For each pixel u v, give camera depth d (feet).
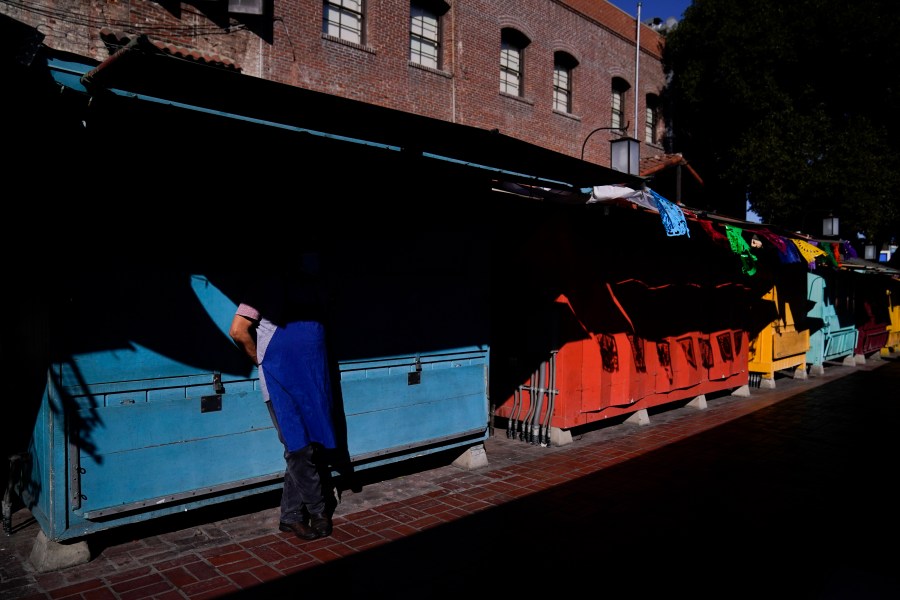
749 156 61.93
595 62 55.31
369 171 15.08
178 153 12.54
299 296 13.76
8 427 14.90
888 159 60.44
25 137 11.29
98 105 9.90
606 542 14.11
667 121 66.90
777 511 16.38
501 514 15.76
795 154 59.77
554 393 22.90
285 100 11.57
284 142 12.28
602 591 11.76
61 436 11.60
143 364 12.53
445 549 13.50
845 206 59.26
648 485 18.38
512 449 22.43
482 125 43.80
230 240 13.75
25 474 13.35
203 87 10.68
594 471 19.71
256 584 11.62
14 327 14.07
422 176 15.84
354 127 13.30
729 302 34.12
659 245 27.91
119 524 12.38
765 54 60.29
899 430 26.43
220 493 13.74
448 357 18.69
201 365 13.33
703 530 14.96
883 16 57.00
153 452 12.68
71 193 11.61
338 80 34.55
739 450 22.74
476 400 19.60
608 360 24.77
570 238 22.62
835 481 19.03
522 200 19.98
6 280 14.43
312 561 12.70
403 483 18.12
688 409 31.45
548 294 23.00
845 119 62.80
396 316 17.20
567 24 51.83
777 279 39.40
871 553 13.71
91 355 11.90
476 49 43.32
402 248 17.34
